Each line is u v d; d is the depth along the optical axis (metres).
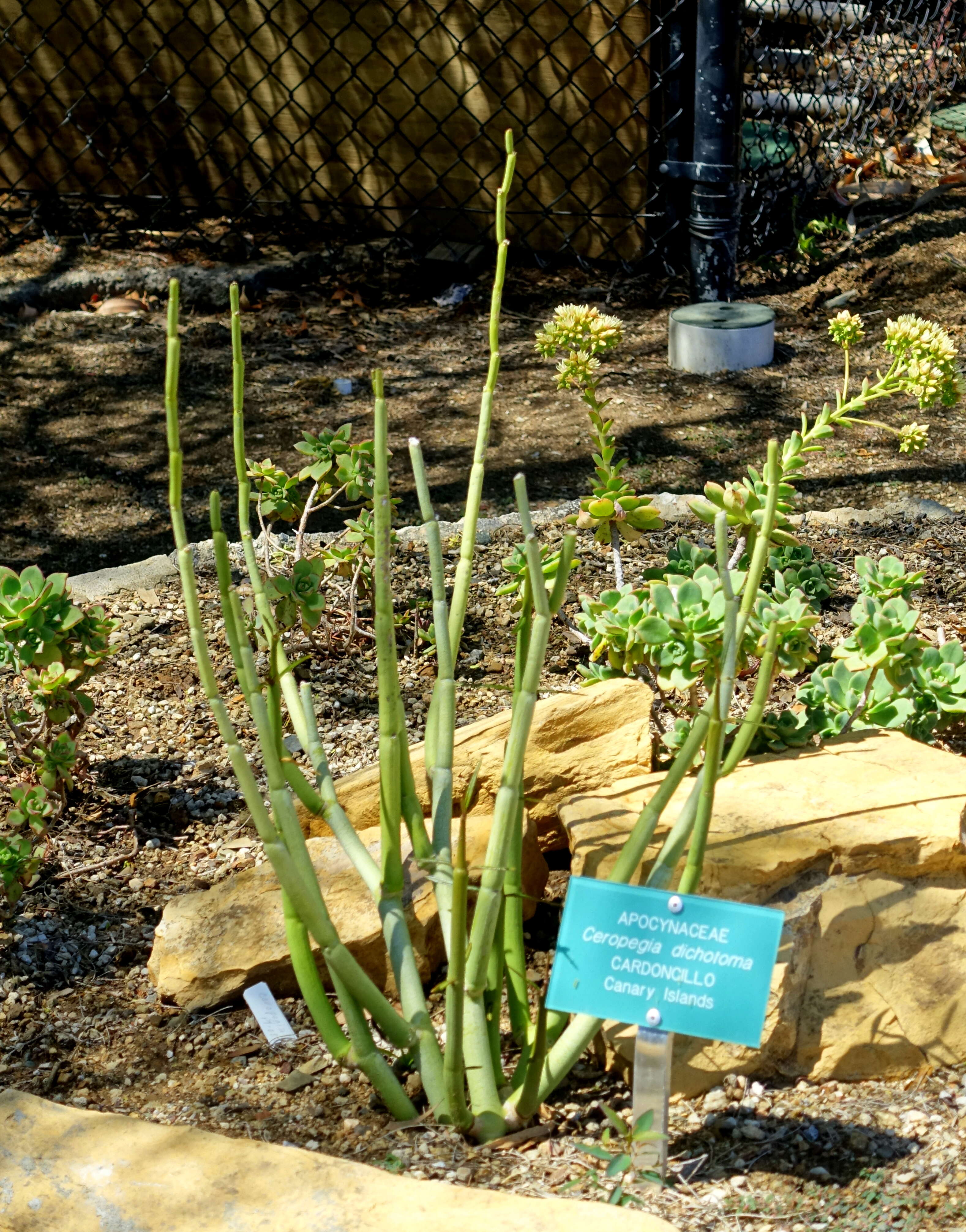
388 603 1.62
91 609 2.40
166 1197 1.54
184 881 2.38
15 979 2.12
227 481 4.44
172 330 1.48
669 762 2.39
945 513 3.79
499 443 4.62
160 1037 2.00
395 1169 1.64
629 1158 1.56
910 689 2.27
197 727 2.86
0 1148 1.61
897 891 1.86
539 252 6.09
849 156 6.68
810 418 4.68
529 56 5.70
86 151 6.39
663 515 3.75
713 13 5.02
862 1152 1.68
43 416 4.91
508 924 1.75
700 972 1.51
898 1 7.29
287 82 6.08
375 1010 1.64
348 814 2.25
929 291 5.61
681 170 5.35
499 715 2.33
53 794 2.52
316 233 6.24
